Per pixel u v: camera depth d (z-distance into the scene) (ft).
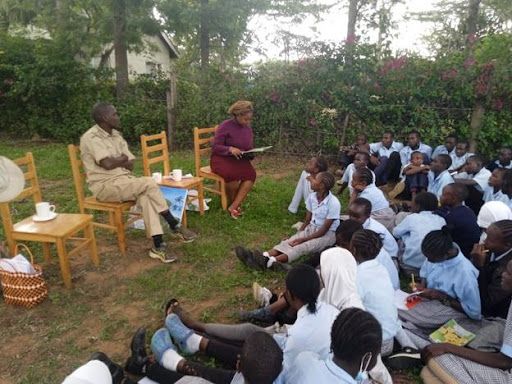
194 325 9.60
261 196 20.06
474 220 12.12
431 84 24.35
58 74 31.14
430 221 12.22
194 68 32.01
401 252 12.92
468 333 8.91
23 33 37.06
